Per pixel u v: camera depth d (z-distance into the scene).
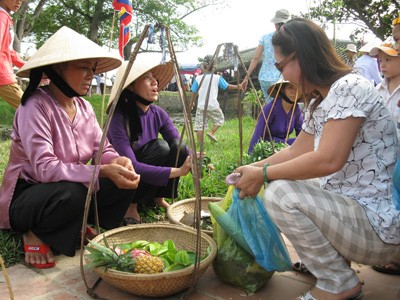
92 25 22.64
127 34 4.56
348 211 1.79
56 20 24.78
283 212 1.82
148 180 2.80
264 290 2.14
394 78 3.24
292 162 1.80
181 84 1.92
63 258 2.48
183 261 2.04
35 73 2.35
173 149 3.26
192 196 3.77
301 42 1.79
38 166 2.26
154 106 3.35
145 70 2.87
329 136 1.73
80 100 2.69
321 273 1.87
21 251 2.45
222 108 18.48
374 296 2.05
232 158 5.15
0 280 2.18
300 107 4.41
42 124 2.32
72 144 2.49
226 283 2.20
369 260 1.83
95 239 2.24
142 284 1.89
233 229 2.08
